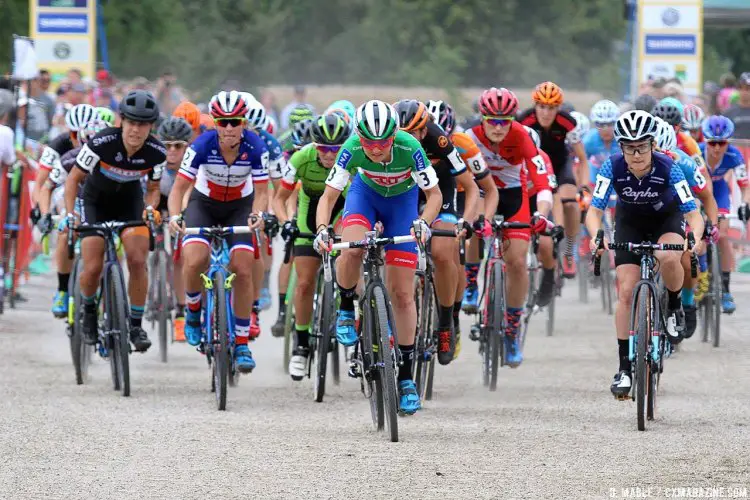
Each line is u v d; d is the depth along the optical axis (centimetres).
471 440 1755
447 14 10188
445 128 2125
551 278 2542
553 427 1859
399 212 1850
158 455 1642
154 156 2200
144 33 8781
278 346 2869
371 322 1783
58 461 1606
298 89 6291
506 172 2356
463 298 2420
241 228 2062
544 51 10250
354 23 10206
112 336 2158
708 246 2833
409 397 1805
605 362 2555
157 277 2631
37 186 2538
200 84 9362
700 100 5012
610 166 1952
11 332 2953
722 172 2961
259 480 1509
